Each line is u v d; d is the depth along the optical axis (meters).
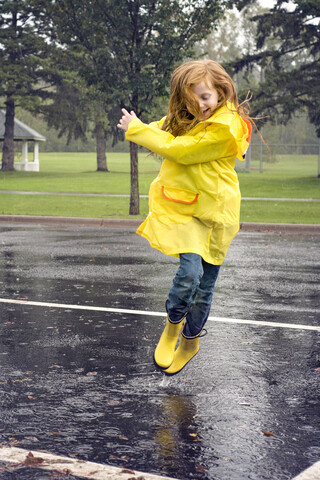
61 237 14.75
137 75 19.22
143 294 8.01
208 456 3.37
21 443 3.54
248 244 13.75
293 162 79.19
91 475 3.14
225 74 3.80
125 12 19.05
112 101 19.58
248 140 3.92
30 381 4.67
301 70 41.25
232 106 3.84
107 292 8.14
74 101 49.88
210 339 5.86
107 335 5.98
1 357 5.29
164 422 3.86
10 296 7.88
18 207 22.91
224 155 3.85
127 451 3.43
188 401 4.23
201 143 3.74
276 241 14.40
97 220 18.05
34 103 48.03
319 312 7.07
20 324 6.43
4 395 4.37
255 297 7.90
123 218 18.42
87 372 4.88
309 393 4.44
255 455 3.39
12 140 51.47
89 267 10.28
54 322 6.51
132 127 3.87
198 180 3.88
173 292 3.98
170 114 3.89
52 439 3.60
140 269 10.09
